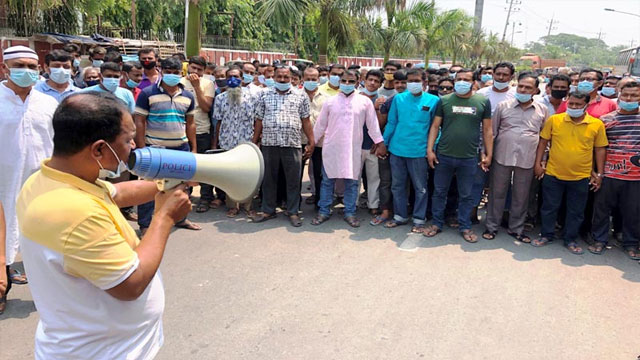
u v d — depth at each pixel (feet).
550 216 16.11
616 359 9.74
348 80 16.85
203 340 10.05
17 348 9.65
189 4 32.04
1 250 7.60
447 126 16.06
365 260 14.47
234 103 18.10
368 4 43.01
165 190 5.50
